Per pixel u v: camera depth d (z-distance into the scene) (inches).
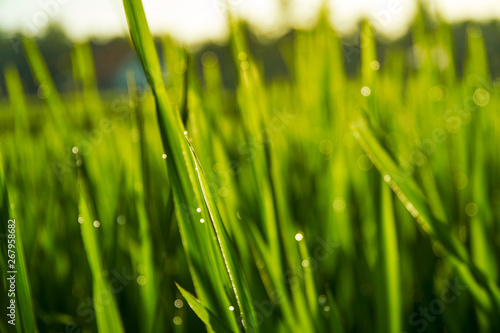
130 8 12.7
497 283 18.5
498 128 28.3
